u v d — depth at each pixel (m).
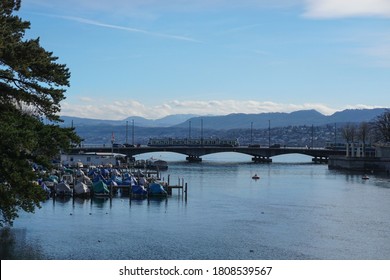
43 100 45.44
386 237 68.50
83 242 63.59
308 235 69.38
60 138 45.69
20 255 56.78
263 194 117.38
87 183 119.00
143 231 70.88
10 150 40.47
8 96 45.78
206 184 140.75
